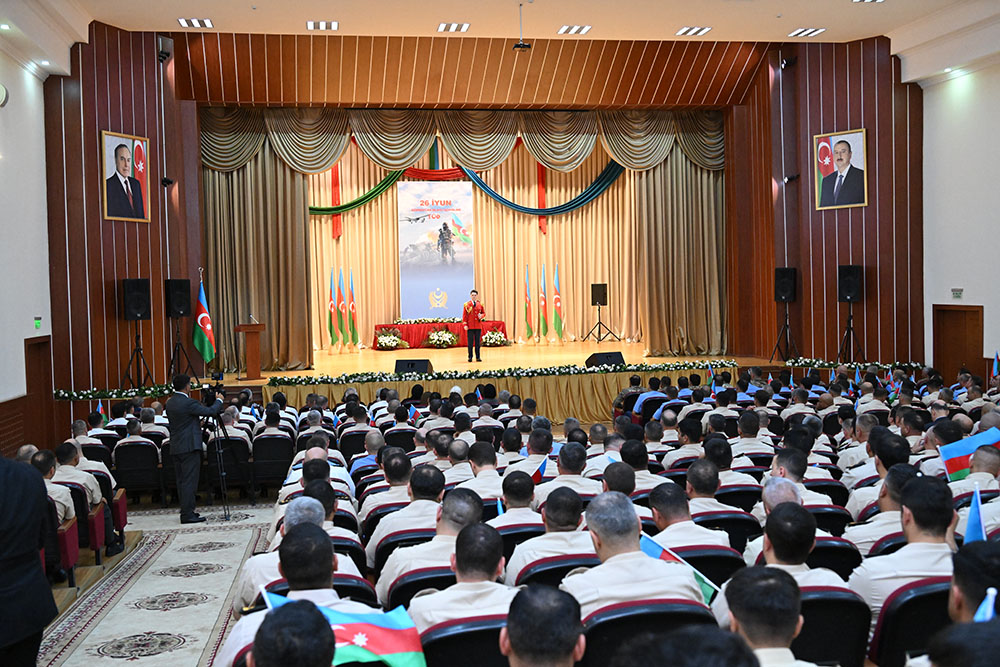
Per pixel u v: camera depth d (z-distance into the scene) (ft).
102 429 35.68
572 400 55.11
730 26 54.44
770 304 63.98
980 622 4.70
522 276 80.79
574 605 7.27
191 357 58.70
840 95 59.67
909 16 53.72
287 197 66.28
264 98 60.23
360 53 57.72
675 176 71.87
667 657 4.58
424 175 78.64
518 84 61.67
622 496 11.15
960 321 56.34
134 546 27.68
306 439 31.63
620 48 60.34
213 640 18.86
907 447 17.24
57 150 49.32
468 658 9.96
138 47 53.01
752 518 15.56
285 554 10.23
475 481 18.89
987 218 53.52
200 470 33.47
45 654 18.15
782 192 62.34
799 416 30.27
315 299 76.74
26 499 12.37
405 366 55.36
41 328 47.37
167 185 55.06
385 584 13.24
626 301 80.28
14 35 41.63
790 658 7.42
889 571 11.34
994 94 52.70
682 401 37.93
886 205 58.54
